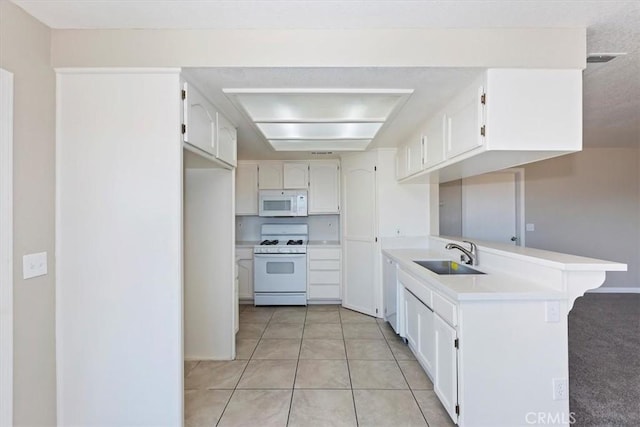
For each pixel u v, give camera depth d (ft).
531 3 5.19
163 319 6.00
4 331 4.94
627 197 16.43
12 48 5.11
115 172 5.98
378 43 5.97
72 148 5.97
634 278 16.42
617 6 5.25
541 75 6.04
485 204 16.40
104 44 5.94
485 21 5.73
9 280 5.01
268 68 6.03
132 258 5.98
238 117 8.82
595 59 6.94
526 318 6.01
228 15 5.53
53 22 5.67
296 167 15.84
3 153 4.93
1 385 4.90
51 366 5.82
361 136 11.18
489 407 5.98
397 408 7.20
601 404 7.16
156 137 6.00
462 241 10.12
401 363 9.34
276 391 7.93
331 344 10.71
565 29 5.95
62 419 5.95
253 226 17.33
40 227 5.60
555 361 6.01
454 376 6.19
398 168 12.58
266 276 15.15
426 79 6.50
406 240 13.03
